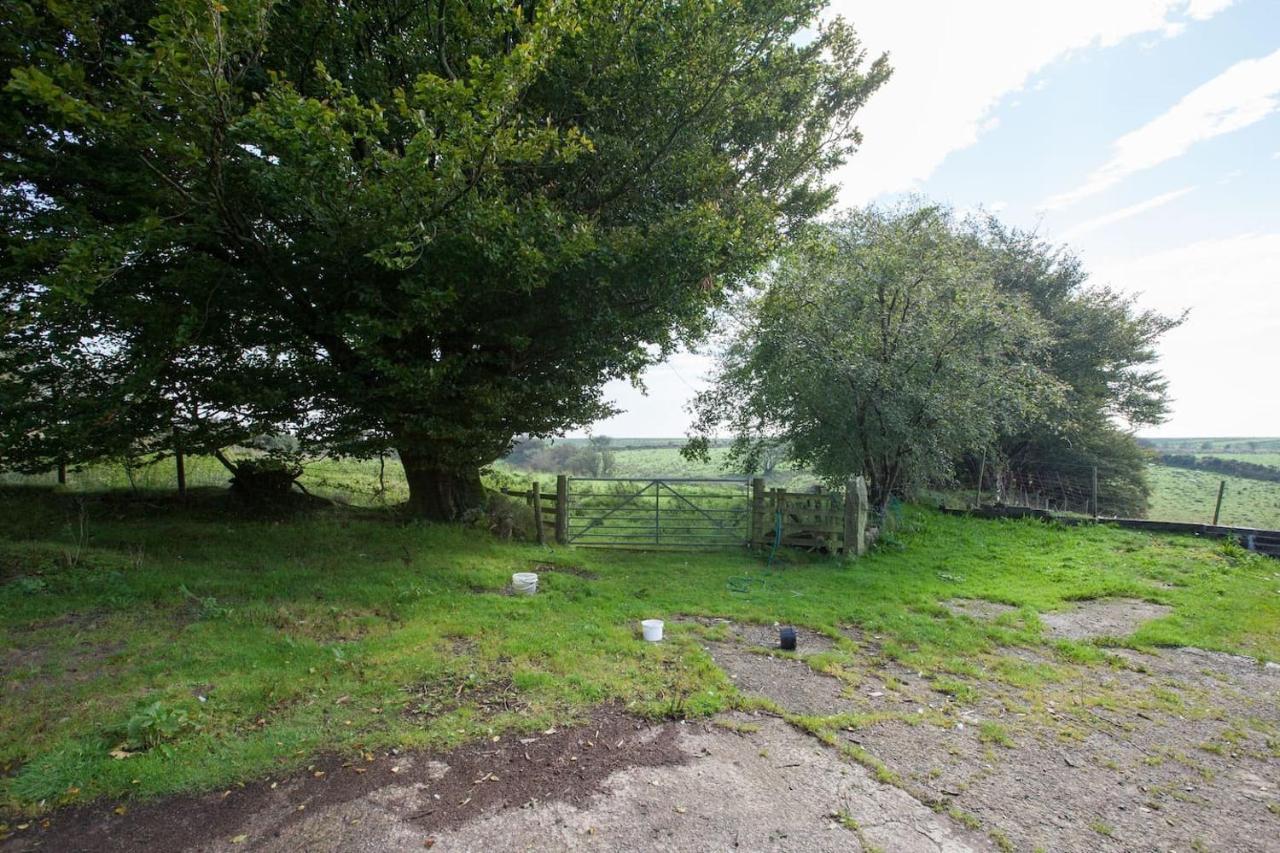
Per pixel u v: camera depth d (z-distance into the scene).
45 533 6.75
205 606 5.31
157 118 5.29
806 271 10.59
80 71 4.62
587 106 7.87
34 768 3.10
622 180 8.46
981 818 3.06
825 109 12.95
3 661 4.13
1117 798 3.29
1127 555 9.68
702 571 8.46
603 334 8.43
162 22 4.28
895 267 10.16
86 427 6.29
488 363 8.79
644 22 7.49
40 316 5.61
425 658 4.75
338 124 5.54
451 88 5.28
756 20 8.88
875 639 5.90
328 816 2.92
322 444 8.48
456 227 6.27
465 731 3.73
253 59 5.49
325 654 4.70
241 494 9.20
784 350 10.68
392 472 15.11
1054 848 2.85
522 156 5.95
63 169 6.08
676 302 8.17
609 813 3.01
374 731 3.67
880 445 10.93
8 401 6.04
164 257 6.62
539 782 3.25
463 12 6.89
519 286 6.73
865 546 9.77
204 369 7.44
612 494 10.34
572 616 6.09
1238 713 4.40
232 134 5.39
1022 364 10.98
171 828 2.80
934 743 3.84
